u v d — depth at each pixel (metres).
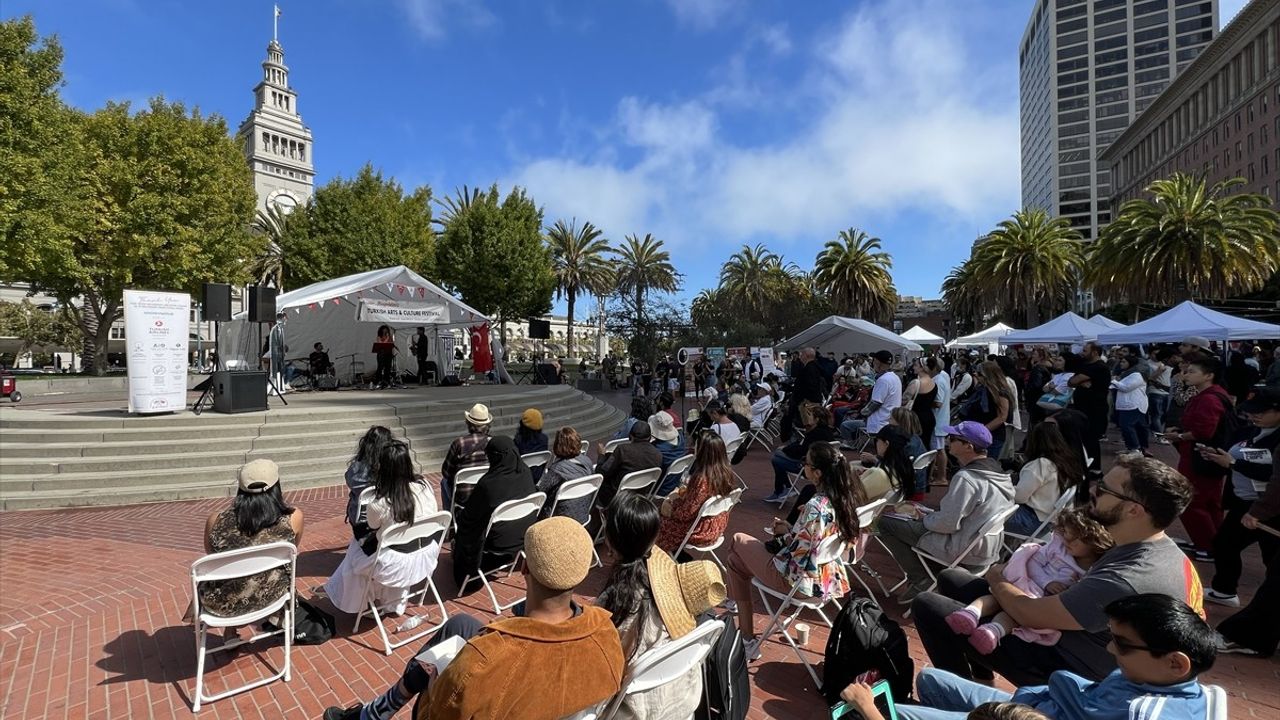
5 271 19.75
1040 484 4.65
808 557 3.72
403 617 4.61
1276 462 3.90
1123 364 15.43
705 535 4.89
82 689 3.62
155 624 4.49
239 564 3.45
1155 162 80.88
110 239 24.88
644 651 2.40
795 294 47.75
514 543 4.93
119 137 25.36
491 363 21.42
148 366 9.77
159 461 8.78
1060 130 124.69
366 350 22.38
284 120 84.12
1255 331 11.89
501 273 36.53
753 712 3.37
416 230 37.03
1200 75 68.00
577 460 5.79
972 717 1.93
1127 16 117.81
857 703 2.43
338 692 3.61
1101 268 31.44
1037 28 137.25
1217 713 1.84
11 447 8.62
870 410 9.40
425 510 4.48
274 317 12.38
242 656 4.02
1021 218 39.06
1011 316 46.19
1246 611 3.94
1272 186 55.56
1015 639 2.96
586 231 45.28
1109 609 2.00
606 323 25.52
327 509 7.83
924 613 3.28
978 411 8.98
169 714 3.38
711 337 34.75
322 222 34.34
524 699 1.78
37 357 50.59
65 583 5.28
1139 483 2.60
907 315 99.12
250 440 9.51
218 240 27.78
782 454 7.90
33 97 19.59
